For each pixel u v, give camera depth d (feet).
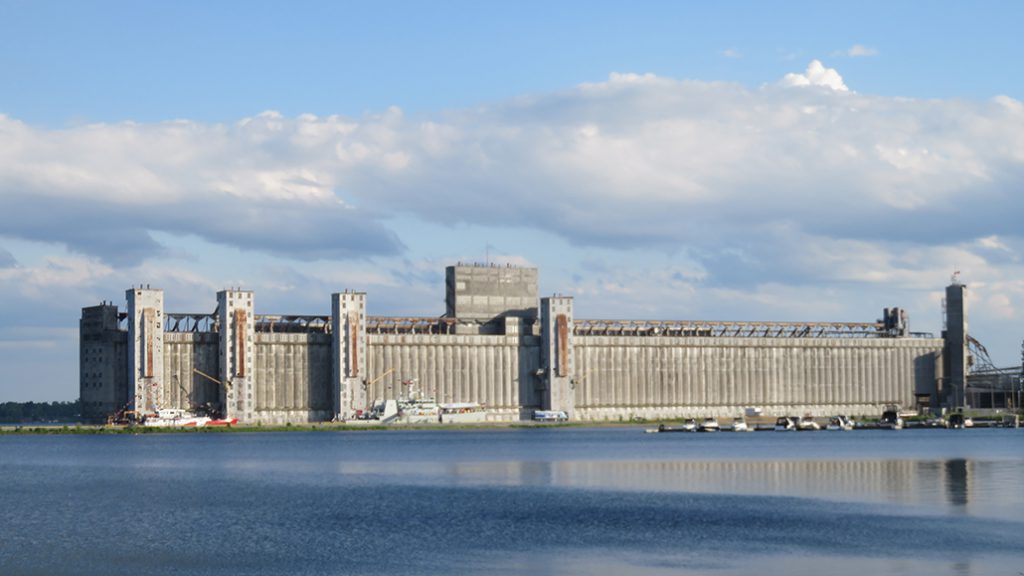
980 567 349.41
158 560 381.60
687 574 347.36
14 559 385.29
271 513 499.51
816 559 366.43
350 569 362.12
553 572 353.31
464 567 362.74
